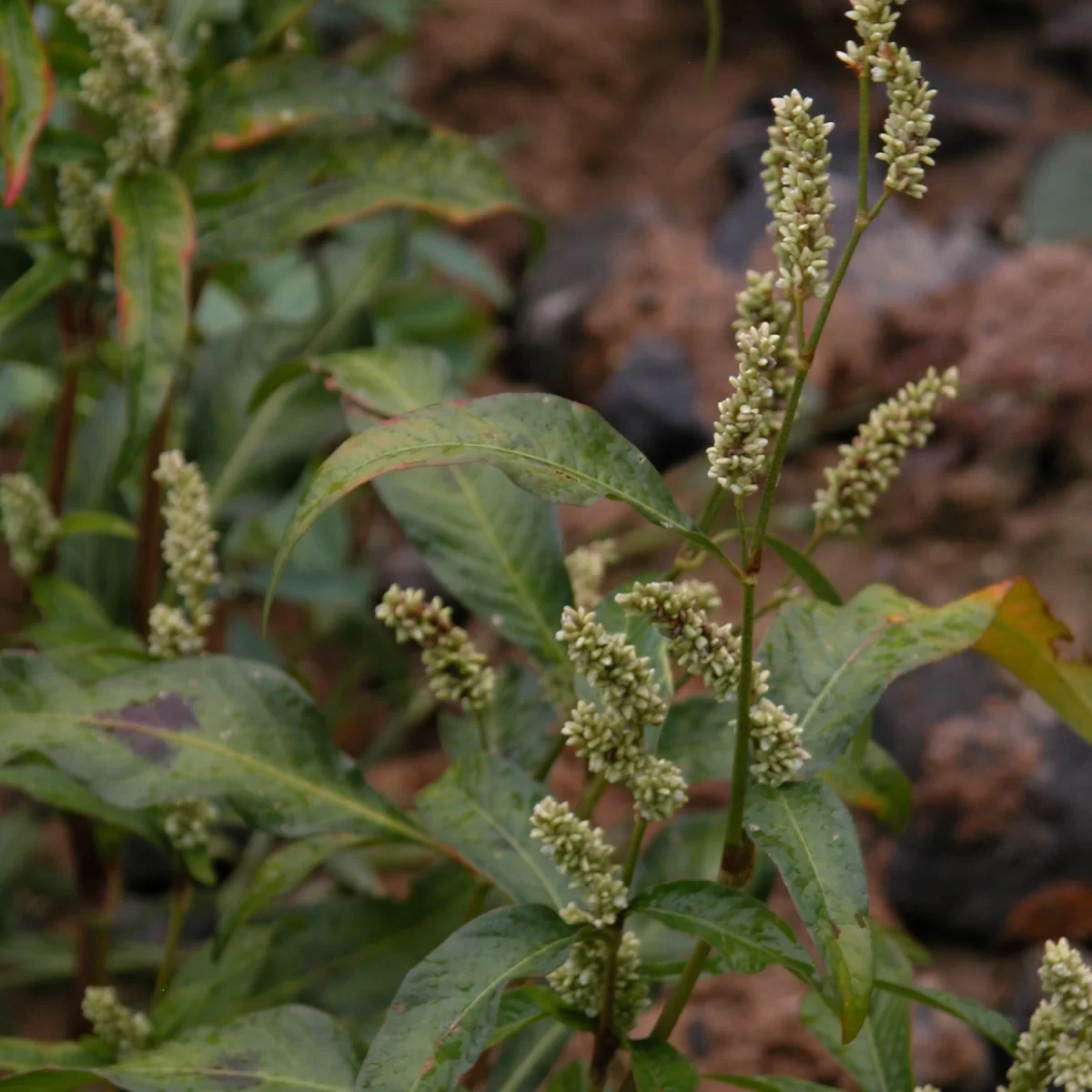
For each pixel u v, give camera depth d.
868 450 0.88
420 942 0.97
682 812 1.39
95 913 1.04
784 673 0.85
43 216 1.01
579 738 0.83
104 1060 0.92
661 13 2.50
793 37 2.58
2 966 1.33
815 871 0.82
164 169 0.96
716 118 2.47
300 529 0.80
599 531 1.67
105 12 0.95
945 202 2.25
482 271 1.67
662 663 0.87
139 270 0.94
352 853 1.17
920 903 1.31
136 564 1.03
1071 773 1.29
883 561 1.60
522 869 0.88
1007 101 2.42
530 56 2.37
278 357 1.08
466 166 1.02
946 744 1.32
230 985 0.95
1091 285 1.65
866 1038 0.90
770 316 0.86
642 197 2.37
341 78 1.00
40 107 0.93
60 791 0.93
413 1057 0.81
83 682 0.89
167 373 0.94
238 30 1.02
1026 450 1.61
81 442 1.06
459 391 0.94
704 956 0.85
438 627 0.88
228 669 0.90
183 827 0.93
